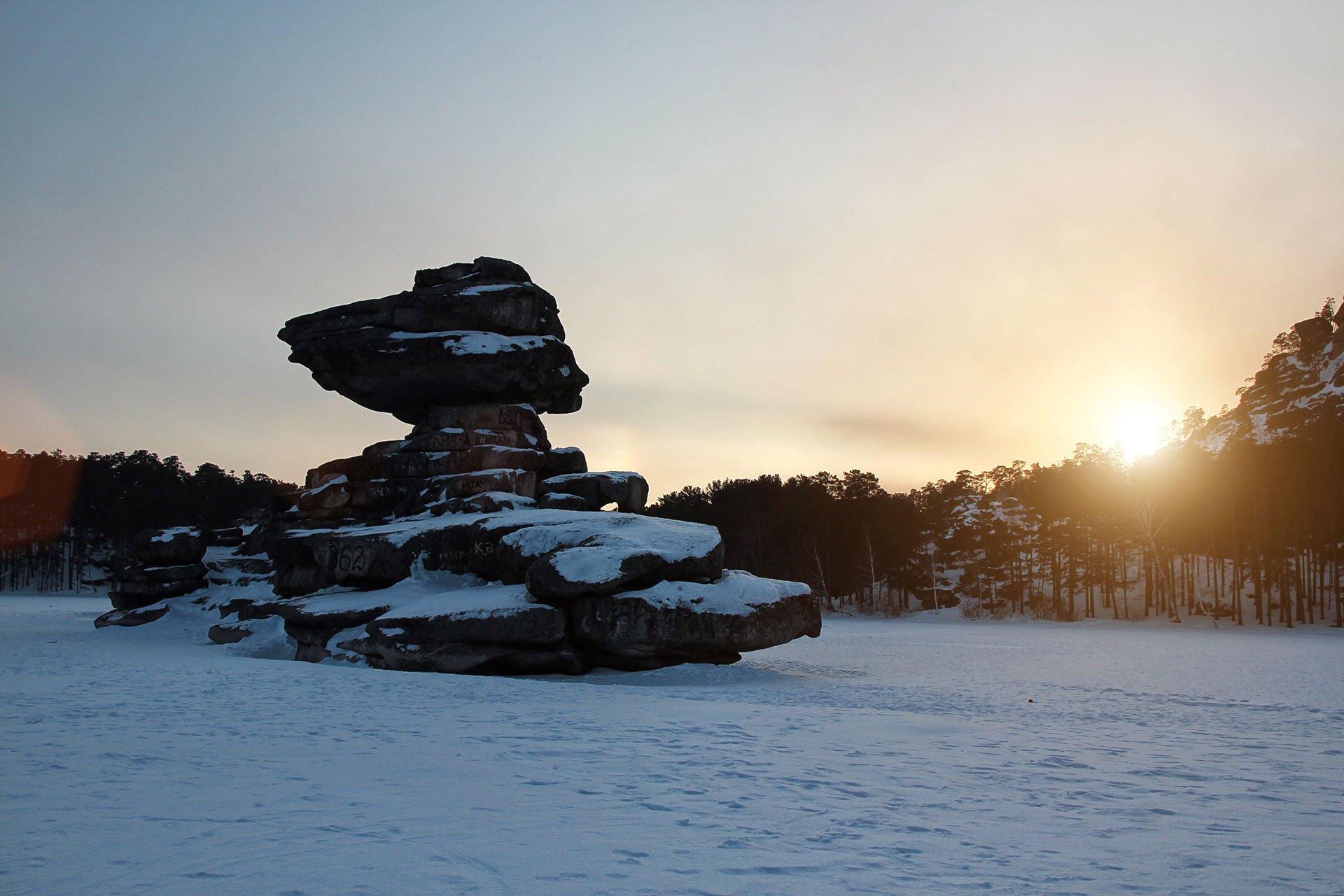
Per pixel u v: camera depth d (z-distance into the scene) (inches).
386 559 1218.0
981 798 394.6
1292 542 2925.7
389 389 1501.0
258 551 1653.5
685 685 935.0
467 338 1448.1
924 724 631.2
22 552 4884.4
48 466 4970.5
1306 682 1013.8
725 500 4138.8
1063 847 318.0
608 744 511.2
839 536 3740.2
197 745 463.5
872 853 304.3
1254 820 361.7
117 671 882.1
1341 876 287.3
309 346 1491.1
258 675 878.4
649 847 303.7
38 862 266.8
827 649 1573.6
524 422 1492.4
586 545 1068.5
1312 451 2869.1
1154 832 340.8
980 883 275.1
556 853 292.8
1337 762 505.7
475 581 1167.6
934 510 4050.2
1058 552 3464.6
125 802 340.2
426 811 341.4
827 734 569.3
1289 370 6501.0
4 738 463.2
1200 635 2294.5
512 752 474.3
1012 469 5032.0
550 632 979.9
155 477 4948.3
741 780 418.3
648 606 989.8
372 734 518.9
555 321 1569.9
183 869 265.0
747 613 1020.5
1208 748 551.2
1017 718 691.4
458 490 1374.3
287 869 268.1
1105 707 768.9
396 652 1019.9
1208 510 2950.3
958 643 1823.3
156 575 1600.6
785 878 274.7
